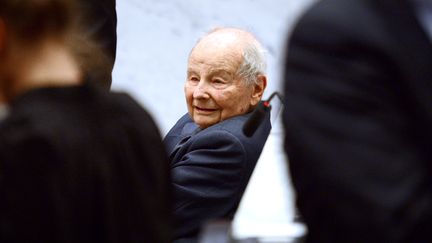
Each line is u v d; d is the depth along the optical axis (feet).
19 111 10.75
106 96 11.28
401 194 10.88
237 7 30.58
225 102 18.89
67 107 10.90
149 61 30.35
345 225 10.96
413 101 11.08
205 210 18.26
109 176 10.93
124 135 11.19
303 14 11.41
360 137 10.96
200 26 30.32
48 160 10.62
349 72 11.09
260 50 19.03
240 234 12.84
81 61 11.22
